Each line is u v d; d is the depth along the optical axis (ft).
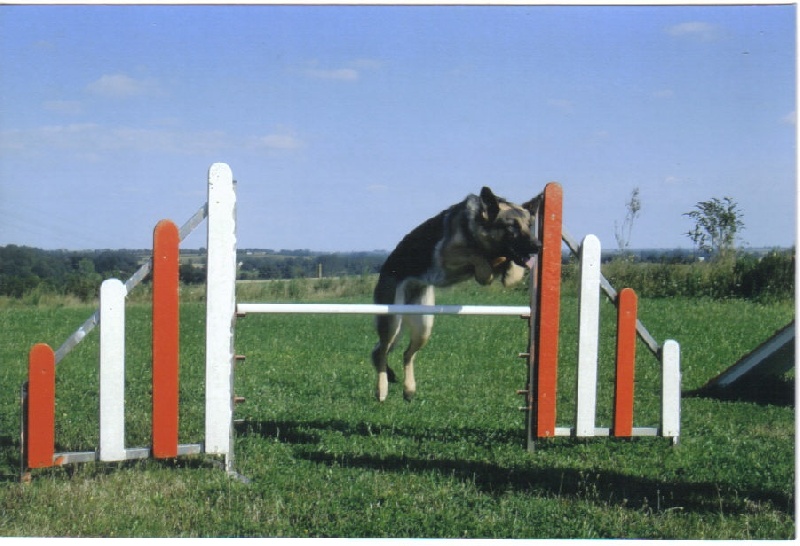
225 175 16.52
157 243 16.10
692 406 24.75
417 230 23.66
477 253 21.93
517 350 37.60
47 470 16.56
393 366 32.81
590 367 18.56
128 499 14.73
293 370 31.37
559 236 18.19
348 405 24.26
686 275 62.08
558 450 18.97
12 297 71.72
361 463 17.48
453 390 27.14
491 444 19.30
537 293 18.43
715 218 65.82
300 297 70.38
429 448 18.90
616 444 19.51
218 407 16.62
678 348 19.16
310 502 14.75
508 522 13.87
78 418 21.79
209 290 16.55
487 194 21.34
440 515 14.12
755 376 27.94
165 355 16.21
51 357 15.47
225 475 16.29
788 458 18.44
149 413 22.57
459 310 18.51
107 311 15.83
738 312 50.37
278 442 19.17
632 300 18.61
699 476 16.83
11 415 22.59
